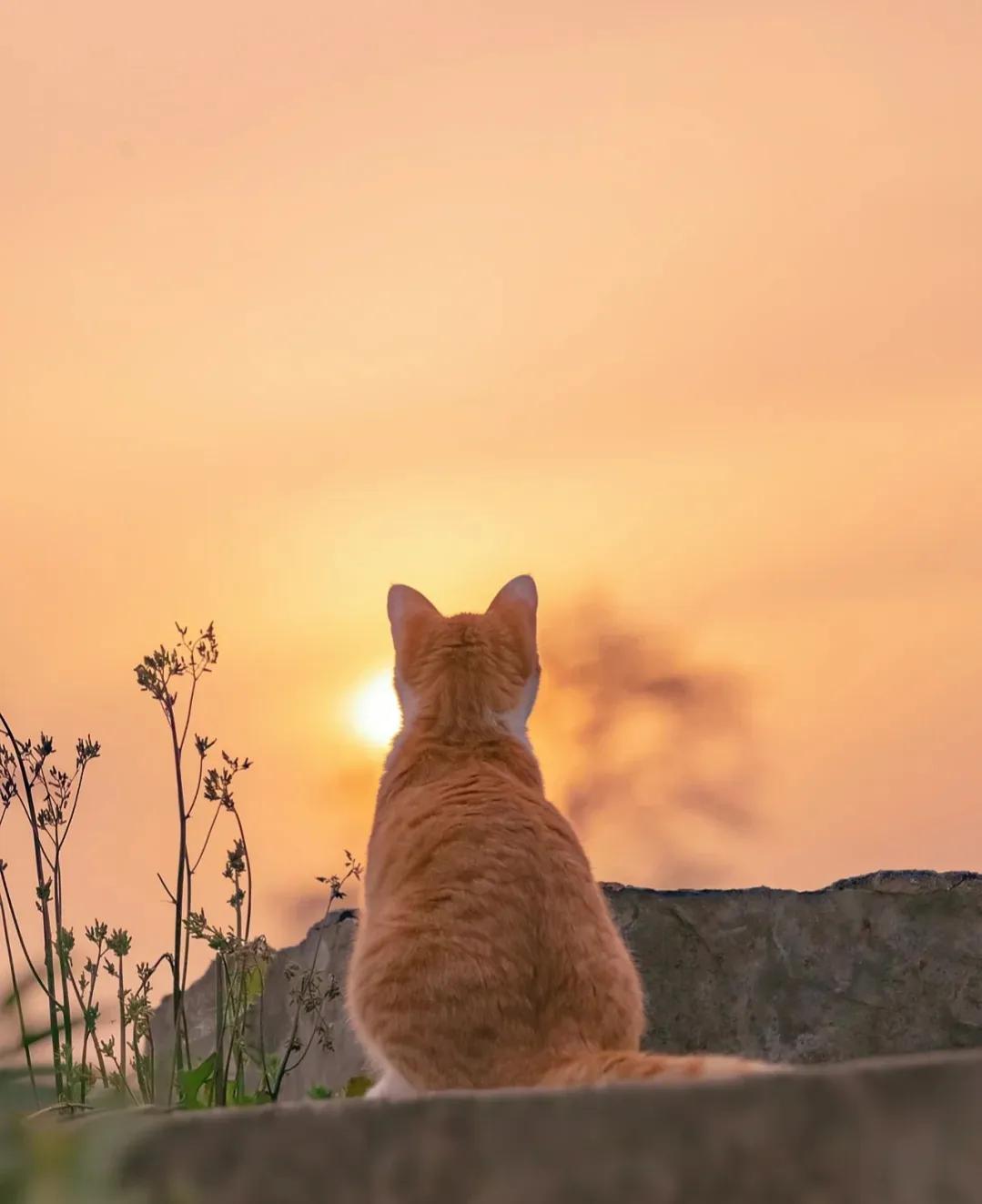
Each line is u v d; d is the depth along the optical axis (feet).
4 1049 4.27
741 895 16.39
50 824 13.28
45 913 11.62
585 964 10.93
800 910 16.14
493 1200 3.77
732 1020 15.75
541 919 10.98
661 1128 3.72
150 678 12.87
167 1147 3.88
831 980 15.78
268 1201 3.84
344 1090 13.41
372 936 11.37
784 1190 3.60
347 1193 3.83
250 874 15.78
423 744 13.08
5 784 12.48
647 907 16.21
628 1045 10.98
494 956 10.72
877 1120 3.59
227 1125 3.91
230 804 13.47
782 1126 3.64
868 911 16.03
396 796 12.75
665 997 15.79
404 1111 3.88
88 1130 3.58
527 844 11.39
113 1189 3.55
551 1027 10.63
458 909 10.96
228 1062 12.86
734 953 16.03
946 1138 3.52
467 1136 3.83
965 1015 15.38
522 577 15.26
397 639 15.15
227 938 12.74
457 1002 10.60
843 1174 3.58
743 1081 3.71
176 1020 12.21
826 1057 15.40
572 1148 3.76
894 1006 15.53
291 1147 3.88
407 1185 3.82
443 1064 10.52
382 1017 10.82
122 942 12.41
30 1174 3.42
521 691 13.97
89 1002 12.09
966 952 15.62
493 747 13.08
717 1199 3.64
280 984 18.04
